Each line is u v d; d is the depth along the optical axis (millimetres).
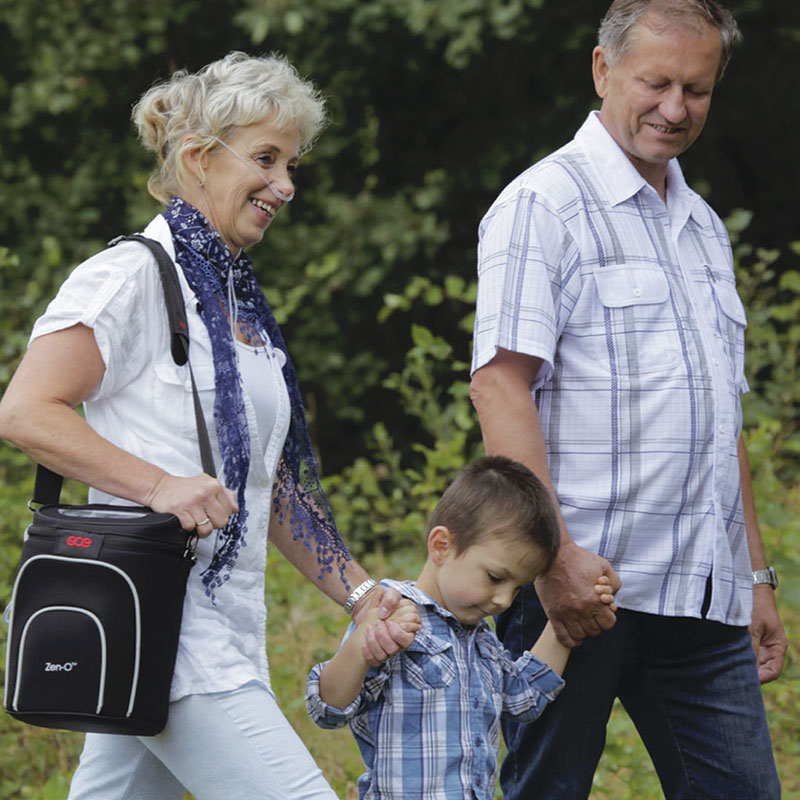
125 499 7172
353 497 22906
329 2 26469
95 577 6898
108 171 29219
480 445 20328
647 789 11898
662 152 8719
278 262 28719
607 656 8641
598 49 9086
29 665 6879
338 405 30078
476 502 7605
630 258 8656
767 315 20750
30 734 13289
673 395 8508
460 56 26312
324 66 28484
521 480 7715
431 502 17797
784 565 15312
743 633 8961
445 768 7555
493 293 8531
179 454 7441
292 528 8484
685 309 8719
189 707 7258
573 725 8633
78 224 29234
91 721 6926
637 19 8633
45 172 30219
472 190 29656
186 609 7355
